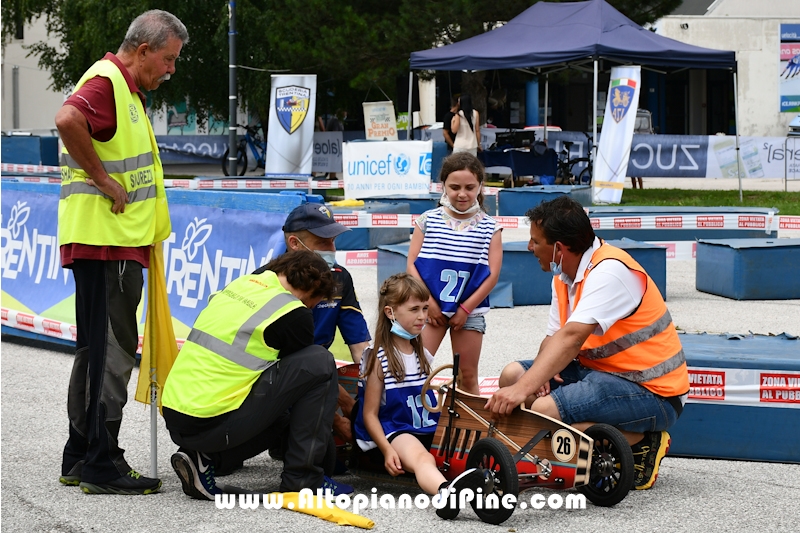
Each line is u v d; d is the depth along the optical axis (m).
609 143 15.92
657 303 4.00
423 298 3.94
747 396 4.46
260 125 24.75
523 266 8.46
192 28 23.56
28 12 26.47
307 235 4.45
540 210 4.04
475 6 19.02
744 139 18.30
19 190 7.48
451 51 16.62
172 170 25.52
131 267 3.95
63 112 3.67
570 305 4.07
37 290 7.19
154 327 4.15
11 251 7.44
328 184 15.65
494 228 4.76
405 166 15.71
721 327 7.34
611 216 10.55
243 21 22.69
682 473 4.34
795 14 31.67
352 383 4.45
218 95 24.72
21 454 4.61
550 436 3.73
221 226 6.13
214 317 3.88
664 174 18.64
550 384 4.26
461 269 4.68
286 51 20.67
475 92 21.25
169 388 3.87
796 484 4.16
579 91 31.80
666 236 10.57
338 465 4.38
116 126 3.87
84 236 3.87
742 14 31.64
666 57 15.48
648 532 3.55
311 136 19.00
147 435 4.96
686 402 4.52
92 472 4.00
